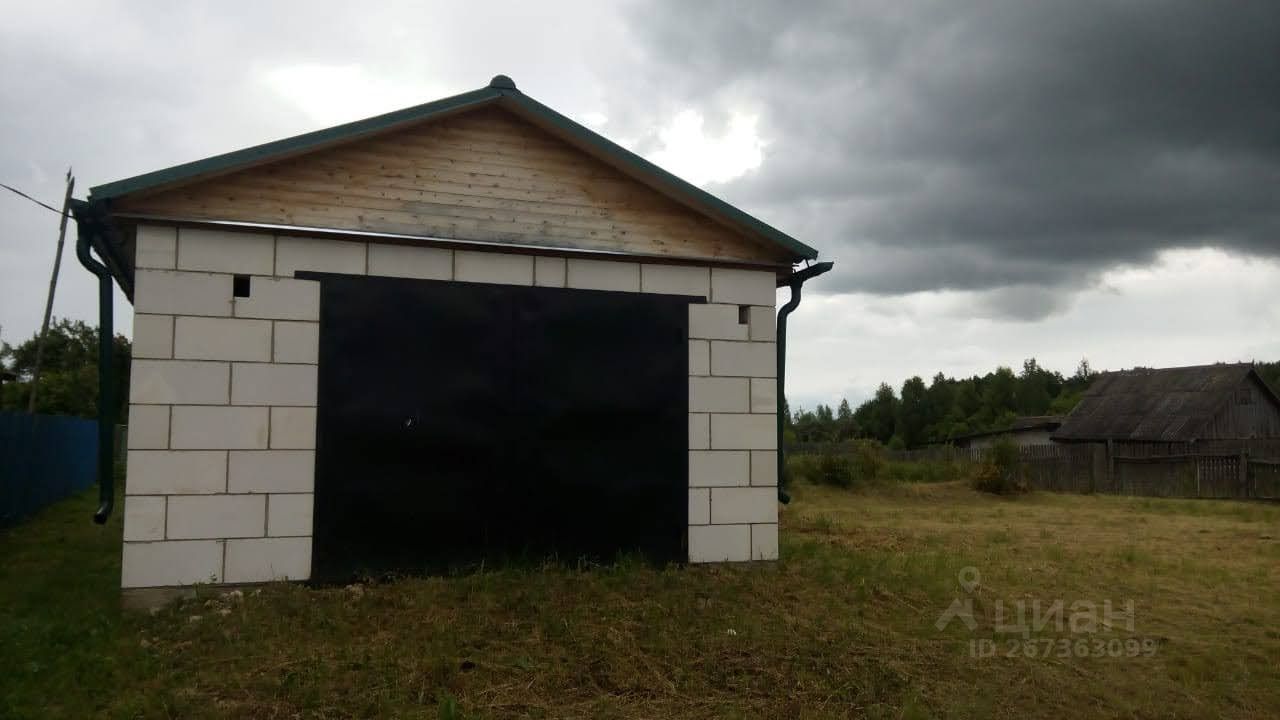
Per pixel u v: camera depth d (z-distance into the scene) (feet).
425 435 27.09
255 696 18.86
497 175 28.58
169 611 23.54
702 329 30.35
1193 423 105.60
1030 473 87.66
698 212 30.42
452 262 27.86
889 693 20.75
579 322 29.01
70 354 143.64
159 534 24.56
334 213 26.78
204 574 24.86
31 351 142.92
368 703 18.62
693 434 29.99
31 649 21.26
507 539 27.71
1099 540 45.62
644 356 29.60
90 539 41.60
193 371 25.13
